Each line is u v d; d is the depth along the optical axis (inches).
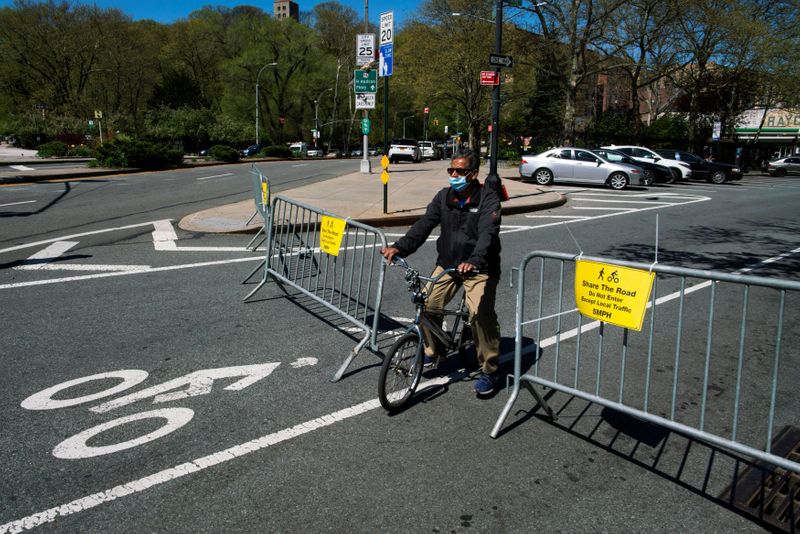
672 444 140.4
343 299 250.5
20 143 2107.5
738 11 1299.2
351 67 2930.6
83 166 1042.1
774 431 147.0
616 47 1327.5
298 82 2748.5
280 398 158.2
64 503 111.7
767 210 635.5
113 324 210.8
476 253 144.9
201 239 374.6
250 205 520.1
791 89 1381.6
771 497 119.4
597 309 133.3
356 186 721.0
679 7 1214.3
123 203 534.0
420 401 160.9
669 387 173.6
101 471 122.3
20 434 135.5
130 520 107.6
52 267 292.2
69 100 2223.2
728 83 1499.8
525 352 198.5
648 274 123.6
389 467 127.1
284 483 120.1
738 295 277.7
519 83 1811.0
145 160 1015.6
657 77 1441.9
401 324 220.2
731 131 1809.8
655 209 619.2
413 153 1515.7
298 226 418.9
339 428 143.6
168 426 141.3
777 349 110.0
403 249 159.9
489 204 153.4
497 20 561.3
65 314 219.9
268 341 199.0
